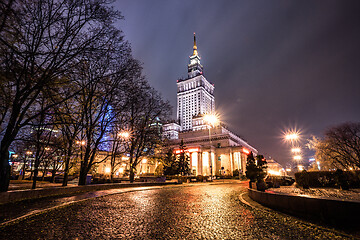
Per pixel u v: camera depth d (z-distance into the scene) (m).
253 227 6.55
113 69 17.59
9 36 9.45
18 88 10.22
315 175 21.50
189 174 52.78
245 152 83.75
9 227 6.25
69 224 6.79
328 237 5.37
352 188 19.80
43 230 6.08
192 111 150.25
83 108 17.50
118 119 21.12
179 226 6.69
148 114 26.77
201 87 150.50
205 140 91.75
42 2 11.33
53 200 11.17
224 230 6.25
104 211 9.01
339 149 39.34
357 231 5.41
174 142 97.81
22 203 9.73
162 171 47.22
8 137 10.27
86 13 12.27
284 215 7.89
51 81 11.51
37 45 11.02
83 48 12.09
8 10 8.57
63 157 15.83
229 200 12.98
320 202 6.65
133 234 5.82
